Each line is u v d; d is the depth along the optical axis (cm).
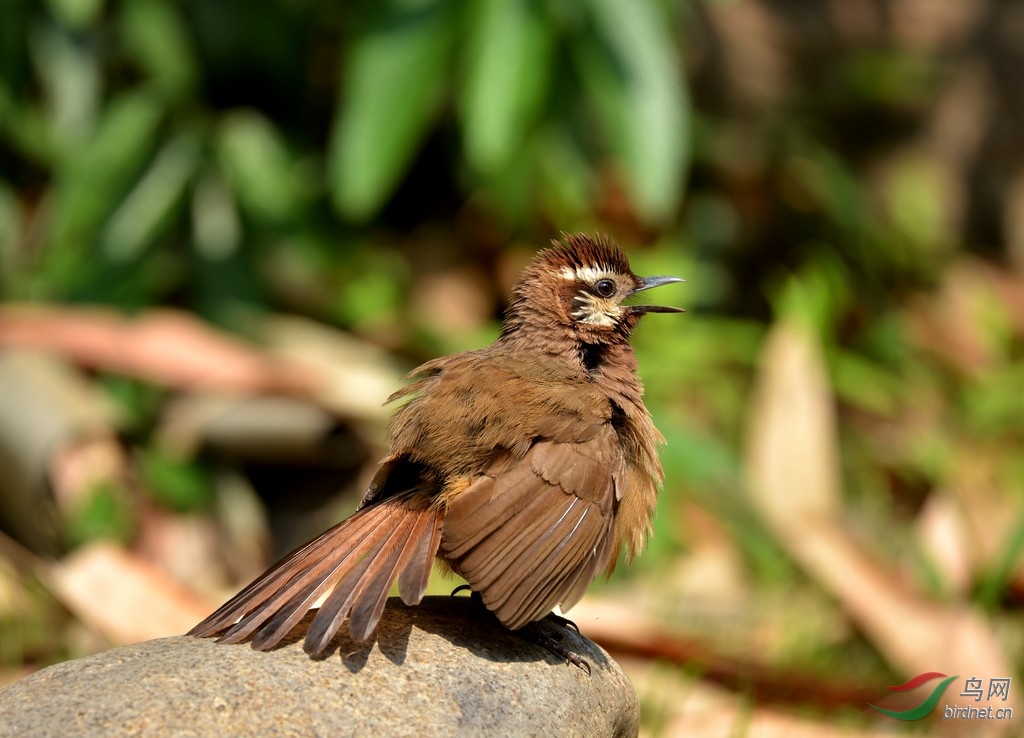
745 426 1380
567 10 1290
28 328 1279
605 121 1370
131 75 1505
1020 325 1625
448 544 657
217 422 1277
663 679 988
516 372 745
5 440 1218
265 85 1510
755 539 1209
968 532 1210
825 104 1686
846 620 1108
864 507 1338
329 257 1451
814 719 980
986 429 1445
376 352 1387
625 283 830
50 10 1423
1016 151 1739
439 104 1521
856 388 1461
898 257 1620
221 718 594
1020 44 1748
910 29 1738
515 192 1417
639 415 759
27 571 1066
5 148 1505
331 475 1314
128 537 1214
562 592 674
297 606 625
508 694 647
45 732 584
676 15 1491
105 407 1266
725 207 1595
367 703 618
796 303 1377
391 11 1299
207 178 1420
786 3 1712
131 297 1387
